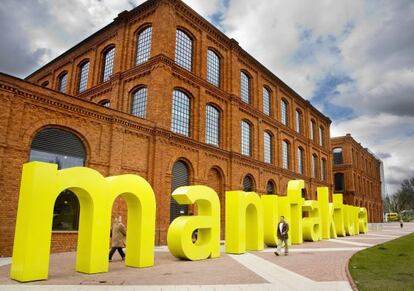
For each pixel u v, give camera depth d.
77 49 28.59
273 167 32.34
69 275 10.05
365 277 9.68
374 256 14.20
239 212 16.92
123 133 18.73
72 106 16.45
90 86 26.22
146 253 11.98
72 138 16.67
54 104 15.78
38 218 9.41
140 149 19.56
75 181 10.48
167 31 22.28
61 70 29.92
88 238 10.59
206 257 14.45
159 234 19.28
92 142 17.28
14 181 14.03
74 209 16.55
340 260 13.65
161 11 22.50
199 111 24.12
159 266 12.15
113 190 11.48
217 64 27.50
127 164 18.69
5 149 13.88
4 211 13.61
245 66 30.48
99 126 17.72
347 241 23.70
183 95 23.56
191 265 12.43
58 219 15.84
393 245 18.92
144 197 12.30
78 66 28.44
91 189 10.79
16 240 9.45
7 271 10.41
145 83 22.25
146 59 23.20
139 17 24.11
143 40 23.92
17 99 14.47
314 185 40.91
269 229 20.09
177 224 13.97
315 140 43.88
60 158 16.08
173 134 21.39
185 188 14.83
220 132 26.42
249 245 18.38
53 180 9.91
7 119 13.99
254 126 30.58
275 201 20.50
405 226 53.81
